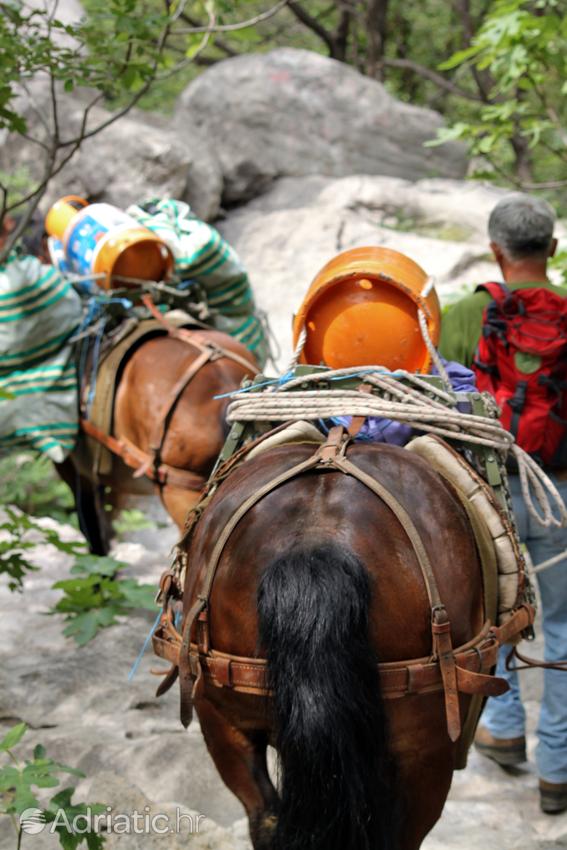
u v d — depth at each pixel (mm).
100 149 11883
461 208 12828
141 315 5980
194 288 6297
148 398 5574
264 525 2750
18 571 5988
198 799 4328
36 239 6543
